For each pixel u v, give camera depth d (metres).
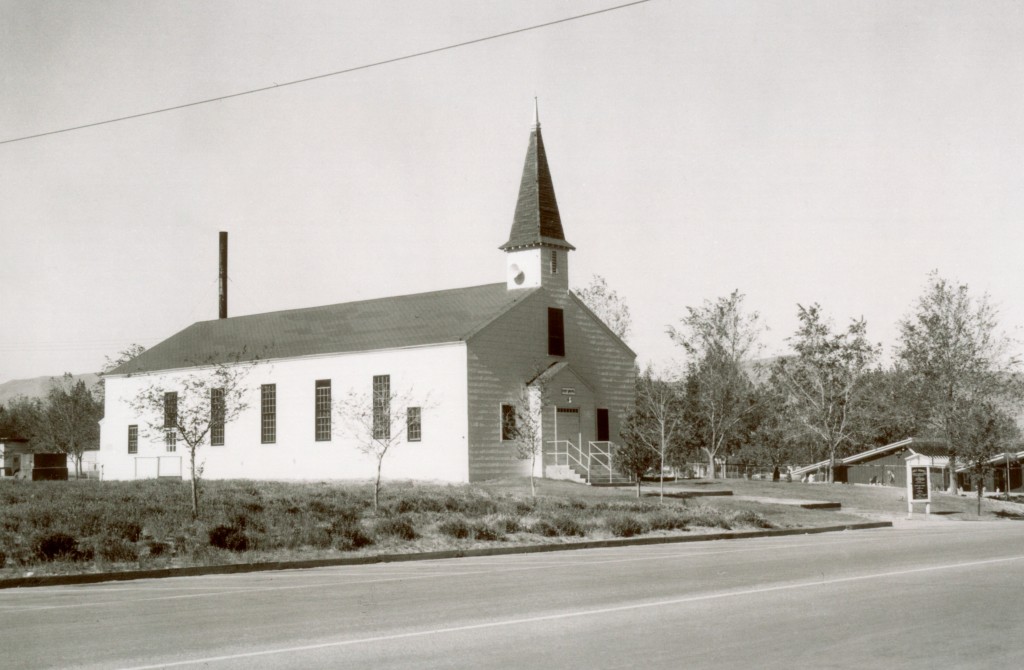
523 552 24.42
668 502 36.12
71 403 64.75
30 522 22.61
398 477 44.66
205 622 12.44
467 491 35.66
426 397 43.97
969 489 65.50
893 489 51.16
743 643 10.34
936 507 45.03
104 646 10.70
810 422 66.31
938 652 9.81
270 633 11.42
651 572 18.11
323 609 13.54
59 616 13.23
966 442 46.75
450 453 42.94
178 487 35.16
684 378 43.00
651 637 10.77
